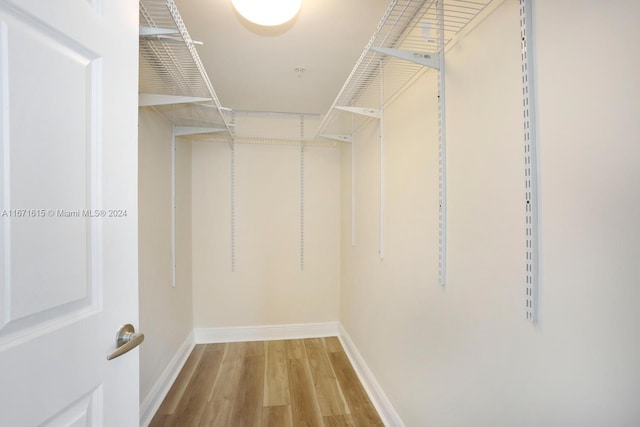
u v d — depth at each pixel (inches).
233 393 75.8
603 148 22.0
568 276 25.0
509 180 31.2
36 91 19.4
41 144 19.8
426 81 49.5
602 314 22.2
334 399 73.7
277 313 109.8
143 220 65.4
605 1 22.0
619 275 21.0
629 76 20.4
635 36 20.1
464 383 39.4
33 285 19.3
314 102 98.0
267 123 108.1
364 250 83.6
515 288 30.6
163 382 75.4
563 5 25.4
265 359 93.6
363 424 65.2
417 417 52.6
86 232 23.4
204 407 70.5
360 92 67.9
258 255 108.5
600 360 22.4
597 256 22.6
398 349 60.5
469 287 38.4
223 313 106.7
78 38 22.2
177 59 53.2
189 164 101.3
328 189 112.5
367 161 81.3
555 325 26.2
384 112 67.5
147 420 65.2
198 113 79.0
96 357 24.2
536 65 28.0
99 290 24.7
